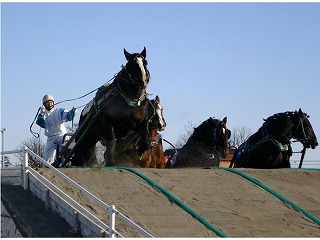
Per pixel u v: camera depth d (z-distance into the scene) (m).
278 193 13.91
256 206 12.92
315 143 17.69
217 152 18.03
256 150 17.38
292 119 17.47
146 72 14.55
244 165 17.58
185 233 11.04
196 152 17.97
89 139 15.45
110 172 13.14
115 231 9.91
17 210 11.44
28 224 10.92
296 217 12.78
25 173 12.40
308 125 17.58
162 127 16.14
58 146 15.22
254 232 11.62
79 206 10.55
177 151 18.62
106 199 11.90
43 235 10.53
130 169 13.55
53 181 12.26
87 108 15.30
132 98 14.42
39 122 15.27
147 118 14.87
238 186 13.79
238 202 12.95
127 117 14.55
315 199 14.09
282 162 17.52
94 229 10.30
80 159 15.66
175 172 14.05
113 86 14.60
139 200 12.09
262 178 14.84
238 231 11.54
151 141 15.64
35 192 12.10
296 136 17.58
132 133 15.40
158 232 10.91
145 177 13.11
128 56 14.84
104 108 14.58
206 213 12.08
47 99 15.24
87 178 12.67
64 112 15.16
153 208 11.84
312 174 15.70
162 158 17.22
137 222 11.18
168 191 12.65
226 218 12.05
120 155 15.56
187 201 12.45
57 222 11.05
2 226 11.96
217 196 13.02
